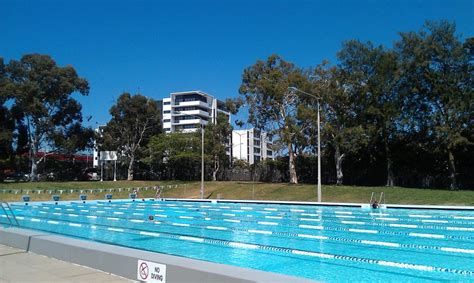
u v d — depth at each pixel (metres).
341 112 41.66
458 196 31.00
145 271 7.18
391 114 38.59
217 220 21.98
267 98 43.84
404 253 12.30
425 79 37.97
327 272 9.90
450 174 37.59
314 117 40.31
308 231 17.34
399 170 43.88
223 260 11.49
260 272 6.24
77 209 29.70
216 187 46.91
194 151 55.97
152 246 14.00
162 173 63.75
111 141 62.91
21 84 53.38
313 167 50.19
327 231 17.39
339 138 40.25
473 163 40.00
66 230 18.34
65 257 8.94
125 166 65.94
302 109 40.56
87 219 22.92
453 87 36.50
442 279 9.11
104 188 47.91
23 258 9.26
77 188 48.00
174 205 33.44
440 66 37.81
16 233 10.70
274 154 51.78
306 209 28.72
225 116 58.31
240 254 12.36
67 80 57.22
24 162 60.12
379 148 43.78
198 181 54.22
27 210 29.00
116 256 7.77
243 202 35.62
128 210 28.86
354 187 38.84
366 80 40.16
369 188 37.47
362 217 23.08
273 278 5.84
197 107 114.06
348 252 12.49
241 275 6.02
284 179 52.25
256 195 40.69
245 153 112.62
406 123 38.72
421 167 43.00
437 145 38.31
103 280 7.37
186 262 6.97
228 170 57.97
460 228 18.06
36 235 10.30
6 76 55.03
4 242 11.04
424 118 39.16
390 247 13.32
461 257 11.61
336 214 24.89
